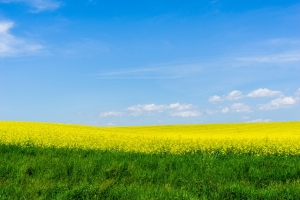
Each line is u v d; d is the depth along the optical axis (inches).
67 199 292.5
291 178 389.4
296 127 1450.5
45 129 970.7
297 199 296.7
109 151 594.2
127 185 335.6
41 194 304.8
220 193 313.9
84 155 532.7
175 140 733.9
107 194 302.5
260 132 1250.6
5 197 289.1
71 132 901.8
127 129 1788.9
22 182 350.0
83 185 316.8
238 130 1424.7
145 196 289.3
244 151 656.4
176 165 439.8
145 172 394.9
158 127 1910.7
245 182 367.9
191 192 316.5
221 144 685.3
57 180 367.9
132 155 527.8
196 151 649.6
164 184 353.7
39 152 533.3
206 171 407.8
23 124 1190.9
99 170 402.3
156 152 627.8
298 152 635.5
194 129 1638.8
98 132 979.3
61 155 511.8
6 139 685.9
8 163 426.0
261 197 299.0
